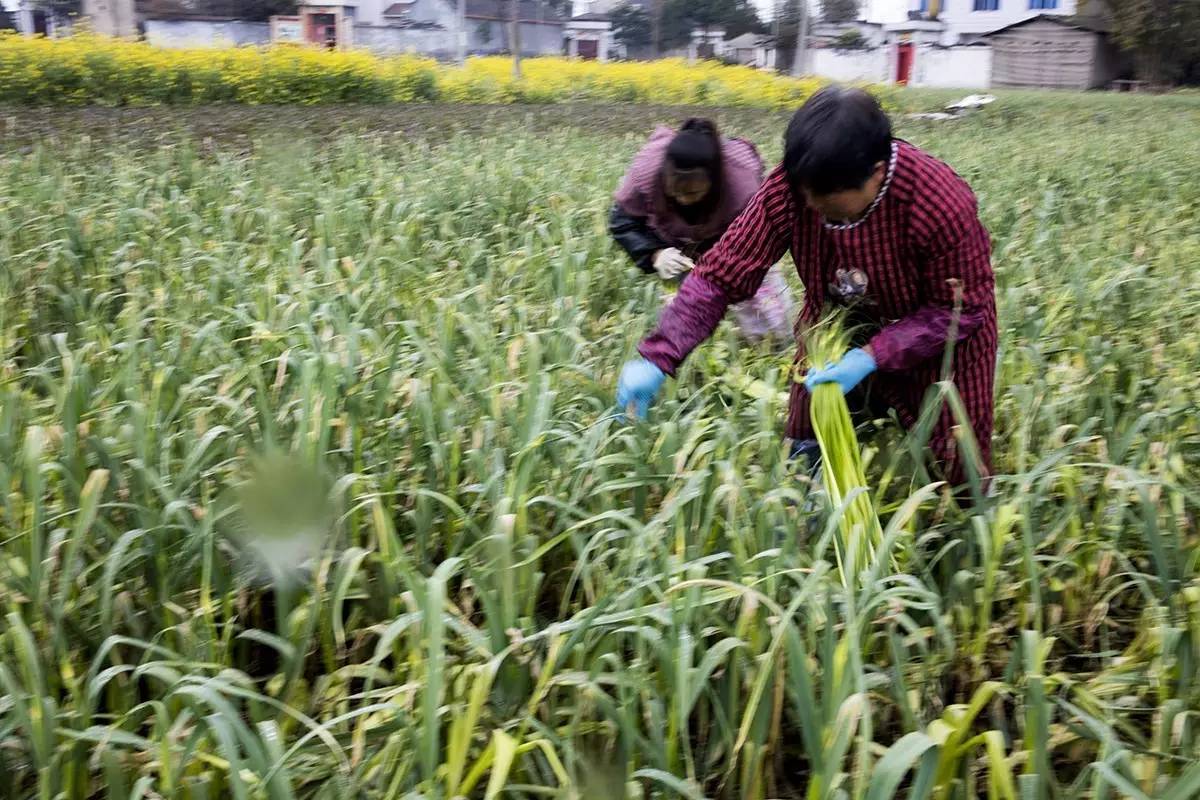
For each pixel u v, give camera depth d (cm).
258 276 536
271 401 341
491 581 262
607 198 762
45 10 4722
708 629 234
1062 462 317
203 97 1973
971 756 215
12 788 224
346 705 241
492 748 202
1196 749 219
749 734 227
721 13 5991
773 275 461
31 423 306
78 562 257
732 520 266
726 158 417
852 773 220
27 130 1352
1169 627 240
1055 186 1000
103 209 692
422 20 5384
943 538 297
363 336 402
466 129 1583
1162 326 478
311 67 2097
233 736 191
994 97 3012
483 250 589
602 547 279
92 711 227
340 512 269
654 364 315
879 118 260
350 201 711
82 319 492
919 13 5528
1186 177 1117
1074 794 207
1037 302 528
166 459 287
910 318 290
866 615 228
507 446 311
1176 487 262
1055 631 280
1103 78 4609
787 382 371
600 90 2653
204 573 250
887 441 326
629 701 218
